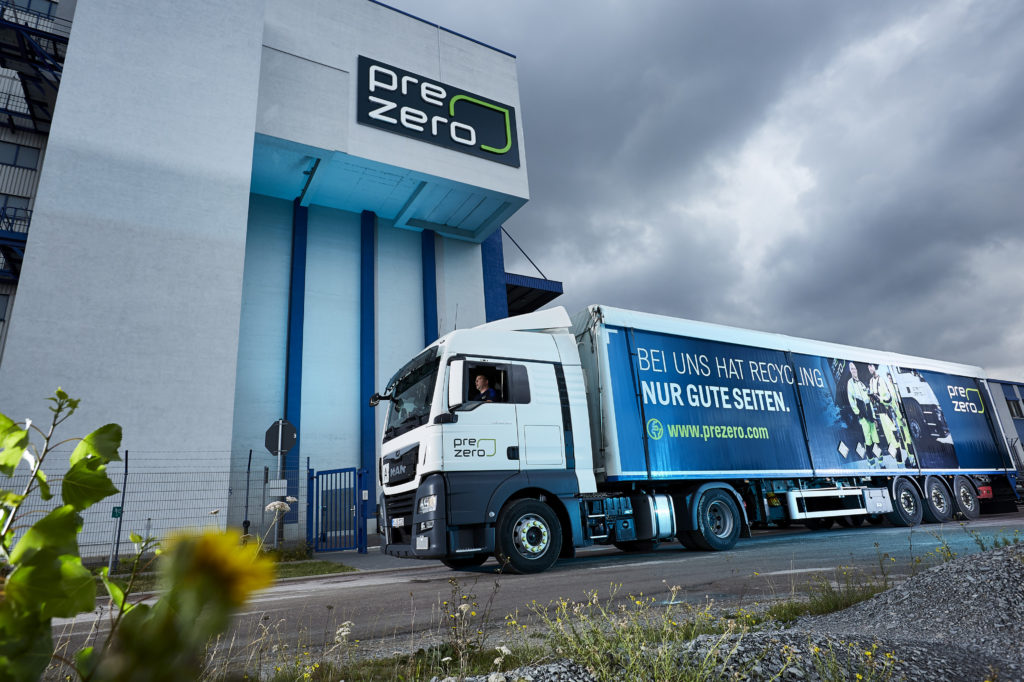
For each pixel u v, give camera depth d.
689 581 6.28
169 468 13.95
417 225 23.56
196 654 0.34
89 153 15.05
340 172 20.41
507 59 24.42
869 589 4.83
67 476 0.60
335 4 20.75
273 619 5.16
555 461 8.06
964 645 3.24
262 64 18.70
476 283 24.45
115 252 14.72
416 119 21.16
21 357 13.22
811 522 13.17
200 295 15.39
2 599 0.49
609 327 9.31
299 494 17.69
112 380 13.94
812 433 11.30
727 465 9.86
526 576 7.29
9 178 19.25
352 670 3.31
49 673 2.29
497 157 22.53
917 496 12.70
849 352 12.79
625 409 8.98
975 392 15.33
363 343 21.05
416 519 7.35
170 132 16.14
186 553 0.34
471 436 7.57
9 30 16.81
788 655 2.76
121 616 0.40
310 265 21.23
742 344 10.95
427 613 5.25
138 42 16.41
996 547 4.77
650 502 8.83
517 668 2.88
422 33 22.39
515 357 8.28
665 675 2.58
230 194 16.45
